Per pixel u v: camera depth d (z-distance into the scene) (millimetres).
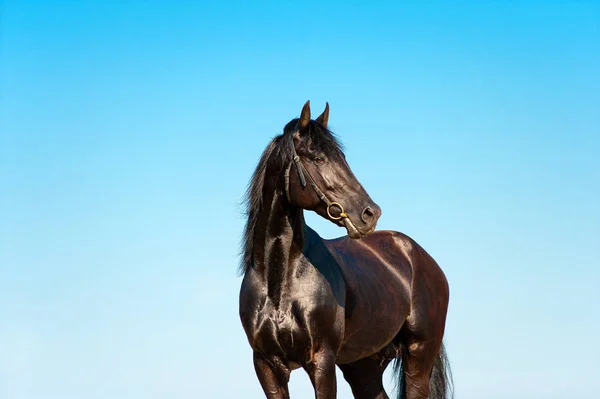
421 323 13766
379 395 14141
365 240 13953
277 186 11414
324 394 11461
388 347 13875
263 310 11570
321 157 11055
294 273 11508
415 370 13914
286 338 11469
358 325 12414
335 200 10984
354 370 14195
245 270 11992
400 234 14477
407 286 13688
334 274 11938
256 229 11648
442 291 14297
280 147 11359
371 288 12727
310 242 11906
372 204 10945
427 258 14391
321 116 11883
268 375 11898
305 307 11414
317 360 11547
